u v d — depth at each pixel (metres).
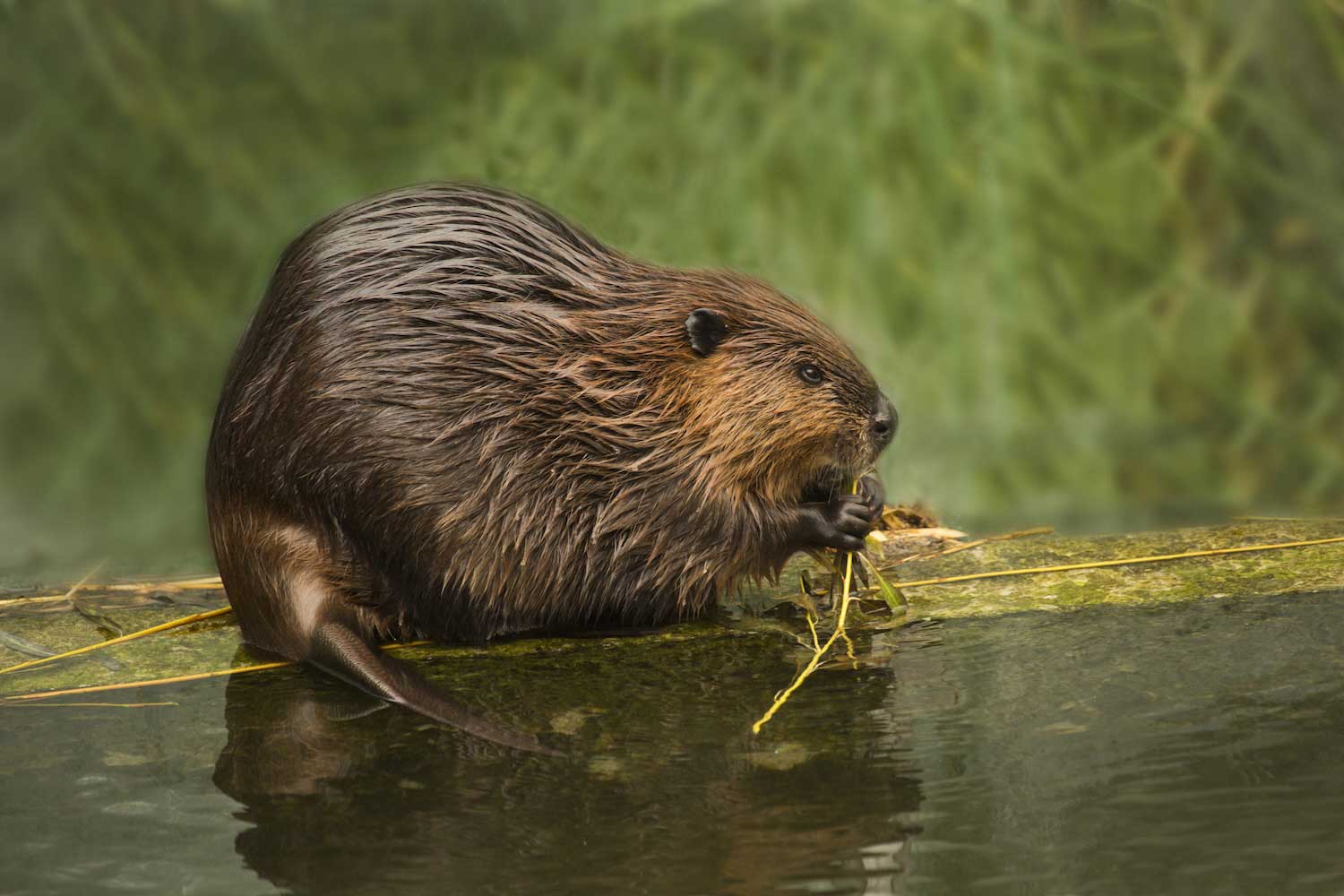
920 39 11.57
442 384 6.26
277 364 6.31
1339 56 11.39
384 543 6.32
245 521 6.39
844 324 10.46
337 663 6.06
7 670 6.37
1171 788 4.62
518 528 6.41
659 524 6.61
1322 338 10.84
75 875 4.28
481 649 6.56
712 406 6.56
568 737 5.35
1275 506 9.20
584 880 4.12
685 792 4.75
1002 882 4.02
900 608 6.89
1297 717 5.21
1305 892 3.92
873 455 6.82
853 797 4.66
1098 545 7.88
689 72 11.45
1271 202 11.16
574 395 6.42
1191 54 11.56
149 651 6.60
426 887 4.11
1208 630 6.31
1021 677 5.80
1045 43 11.60
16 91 11.21
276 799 4.83
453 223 6.48
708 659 6.32
